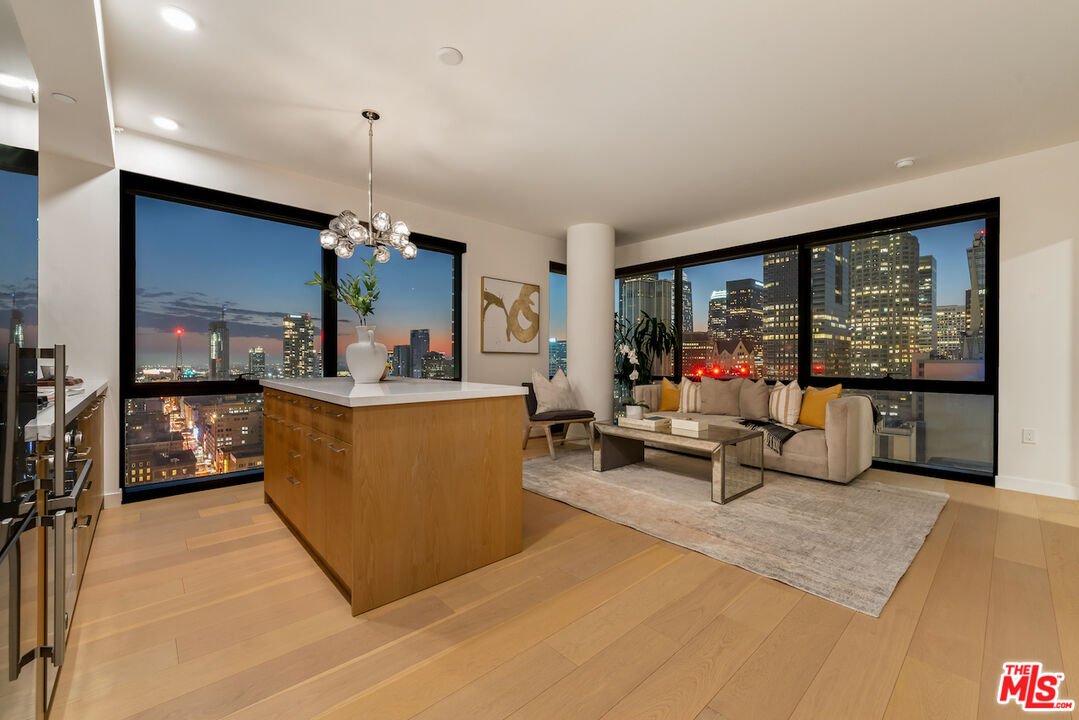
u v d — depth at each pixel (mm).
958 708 1274
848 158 3527
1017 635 1617
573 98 2734
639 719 1250
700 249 5434
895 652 1529
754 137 3209
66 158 2969
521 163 3678
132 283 3236
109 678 1410
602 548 2381
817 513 2867
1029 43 2209
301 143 3348
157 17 2053
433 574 2002
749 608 1807
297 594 1924
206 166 3461
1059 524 2707
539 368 5875
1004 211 3502
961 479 3674
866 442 3811
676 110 2867
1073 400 3236
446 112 2898
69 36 1870
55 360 1119
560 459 4398
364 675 1436
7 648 954
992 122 2977
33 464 1074
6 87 875
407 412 1912
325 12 2035
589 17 2068
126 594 1915
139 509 3002
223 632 1656
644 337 5996
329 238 2783
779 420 4094
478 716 1268
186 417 3494
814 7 1994
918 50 2273
